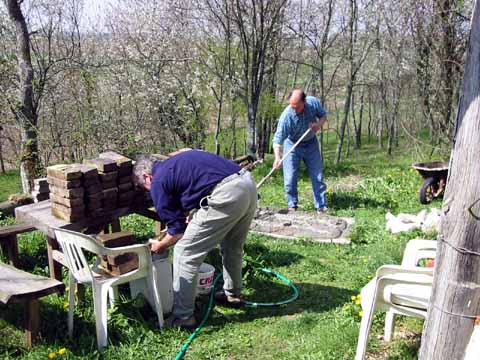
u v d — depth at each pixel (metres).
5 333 3.73
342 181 10.43
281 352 3.54
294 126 7.10
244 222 3.84
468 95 2.35
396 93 16.66
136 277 3.68
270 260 5.28
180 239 3.74
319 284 4.75
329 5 13.70
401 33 13.63
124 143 10.75
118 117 11.96
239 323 3.96
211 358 3.49
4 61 9.28
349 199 8.10
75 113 10.82
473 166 2.37
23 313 4.00
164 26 13.97
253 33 11.38
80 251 3.44
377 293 3.10
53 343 3.56
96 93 11.56
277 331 3.82
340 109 22.88
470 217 2.41
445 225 2.51
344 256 5.51
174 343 3.62
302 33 14.27
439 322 2.59
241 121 16.19
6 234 4.61
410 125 14.98
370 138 23.73
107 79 12.46
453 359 2.56
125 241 3.84
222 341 3.68
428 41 10.29
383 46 15.62
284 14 12.58
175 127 13.98
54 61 8.74
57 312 3.94
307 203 7.91
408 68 13.73
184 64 13.92
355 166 12.87
